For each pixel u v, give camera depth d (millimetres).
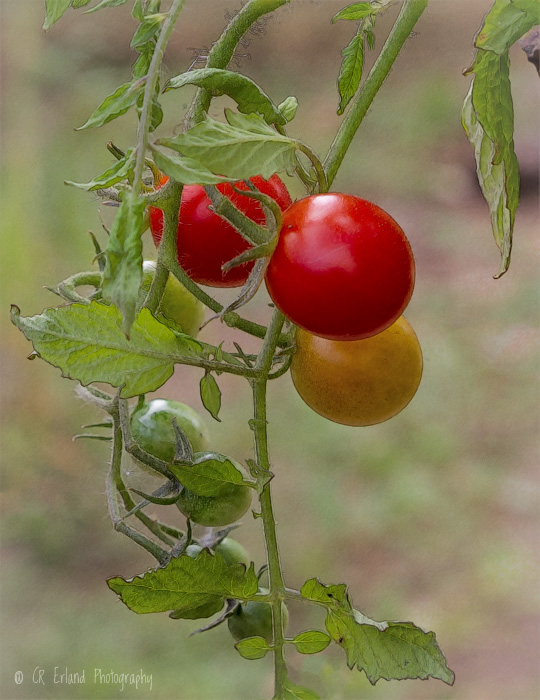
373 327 401
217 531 434
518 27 400
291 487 1363
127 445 417
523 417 1451
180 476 410
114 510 420
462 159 1922
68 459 1368
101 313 396
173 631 1181
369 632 403
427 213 1841
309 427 1424
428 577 1277
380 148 1928
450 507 1347
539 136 1826
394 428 1447
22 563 1278
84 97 1637
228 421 1398
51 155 1575
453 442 1430
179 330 406
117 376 397
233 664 1139
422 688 1128
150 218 429
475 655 1188
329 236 395
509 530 1313
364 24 425
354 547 1307
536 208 1821
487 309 1614
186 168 374
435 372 1511
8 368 1404
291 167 394
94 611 1218
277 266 397
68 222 1523
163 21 387
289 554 1294
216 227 421
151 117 381
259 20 425
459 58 1926
